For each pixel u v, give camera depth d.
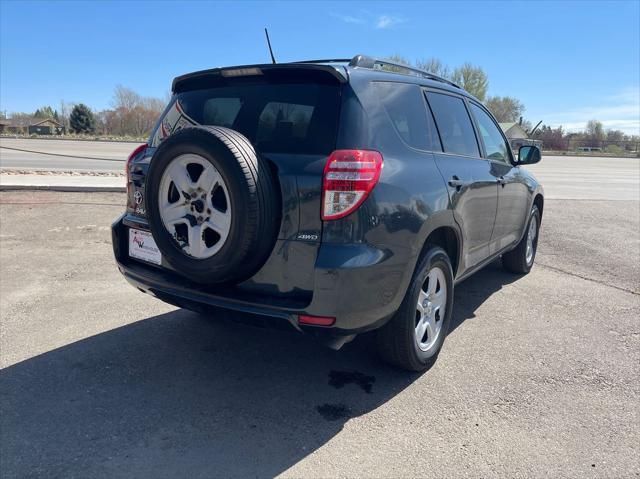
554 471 2.55
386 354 3.38
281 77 3.09
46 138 42.12
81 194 9.41
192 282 3.13
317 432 2.85
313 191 2.71
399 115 3.27
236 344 3.98
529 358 3.81
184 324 4.36
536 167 28.19
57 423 2.88
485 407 3.13
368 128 2.89
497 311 4.81
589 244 7.70
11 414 2.96
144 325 4.32
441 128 3.80
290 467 2.55
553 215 9.95
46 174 12.02
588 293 5.39
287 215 2.76
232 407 3.09
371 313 2.86
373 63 3.34
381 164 2.87
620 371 3.62
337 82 2.94
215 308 2.95
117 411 3.01
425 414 3.05
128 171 3.67
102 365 3.59
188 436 2.78
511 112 71.12
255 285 2.88
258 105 3.10
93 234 7.36
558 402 3.20
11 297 4.92
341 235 2.71
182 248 2.92
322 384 3.39
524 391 3.33
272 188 2.75
